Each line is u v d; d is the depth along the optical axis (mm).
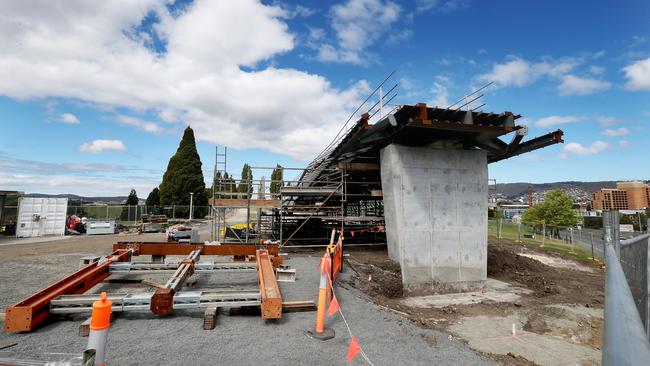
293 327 5715
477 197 14680
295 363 4445
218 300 5891
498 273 16484
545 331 8875
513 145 15703
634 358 1390
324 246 17609
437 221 14117
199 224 43844
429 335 5961
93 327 2322
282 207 16609
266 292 6090
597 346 7926
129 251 9289
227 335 5242
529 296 12883
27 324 4910
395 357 4895
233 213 64688
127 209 41375
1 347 4453
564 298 12320
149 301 5723
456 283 13852
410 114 12453
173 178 51500
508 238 31375
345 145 16188
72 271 9758
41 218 26531
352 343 4453
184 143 53000
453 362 4902
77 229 29891
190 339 5023
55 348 4469
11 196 27375
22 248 16766
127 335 5082
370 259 14562
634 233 7750
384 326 6133
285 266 9648
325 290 5566
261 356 4586
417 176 14227
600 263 20125
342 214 16688
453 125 12383
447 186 14445
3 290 7527
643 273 4094
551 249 25062
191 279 8742
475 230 14414
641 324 1521
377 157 17297
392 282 12633
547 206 46344
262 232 26000
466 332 8547
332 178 21375
